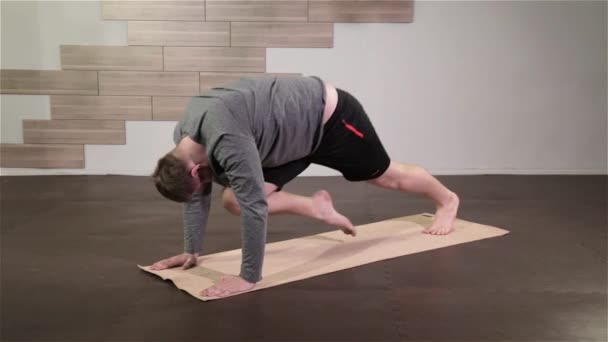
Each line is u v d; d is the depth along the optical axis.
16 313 1.90
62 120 4.40
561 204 3.46
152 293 2.06
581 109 4.41
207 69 4.34
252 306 1.94
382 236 2.74
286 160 2.17
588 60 4.34
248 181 1.88
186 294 2.05
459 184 4.07
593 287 2.12
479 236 2.74
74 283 2.17
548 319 1.86
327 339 1.72
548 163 4.48
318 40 4.30
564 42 4.32
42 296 2.05
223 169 1.93
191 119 1.92
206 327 1.79
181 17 4.26
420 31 4.29
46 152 4.45
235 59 4.33
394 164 2.56
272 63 4.35
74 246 2.65
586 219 3.11
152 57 4.32
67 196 3.71
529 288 2.11
